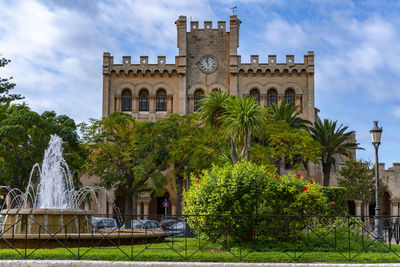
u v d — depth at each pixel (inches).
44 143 1525.6
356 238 688.4
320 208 677.9
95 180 2063.2
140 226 1126.4
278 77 2308.1
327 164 2017.7
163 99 2329.0
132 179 1664.6
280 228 623.2
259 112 969.5
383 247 664.4
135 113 2294.5
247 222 641.0
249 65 2308.1
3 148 1560.0
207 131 1508.4
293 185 670.5
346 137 1983.3
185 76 2317.9
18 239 618.5
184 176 1611.7
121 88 2317.9
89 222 720.3
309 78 2293.3
